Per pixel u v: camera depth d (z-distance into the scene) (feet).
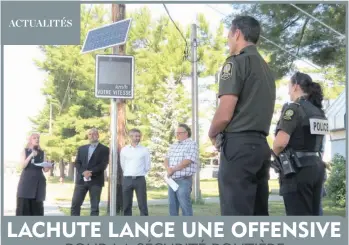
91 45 19.56
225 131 10.96
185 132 24.86
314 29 38.96
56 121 111.96
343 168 36.40
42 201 24.38
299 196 13.34
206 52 100.37
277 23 40.01
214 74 101.40
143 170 28.04
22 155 24.16
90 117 109.09
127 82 19.16
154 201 52.60
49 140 111.55
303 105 13.60
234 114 10.87
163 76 103.24
